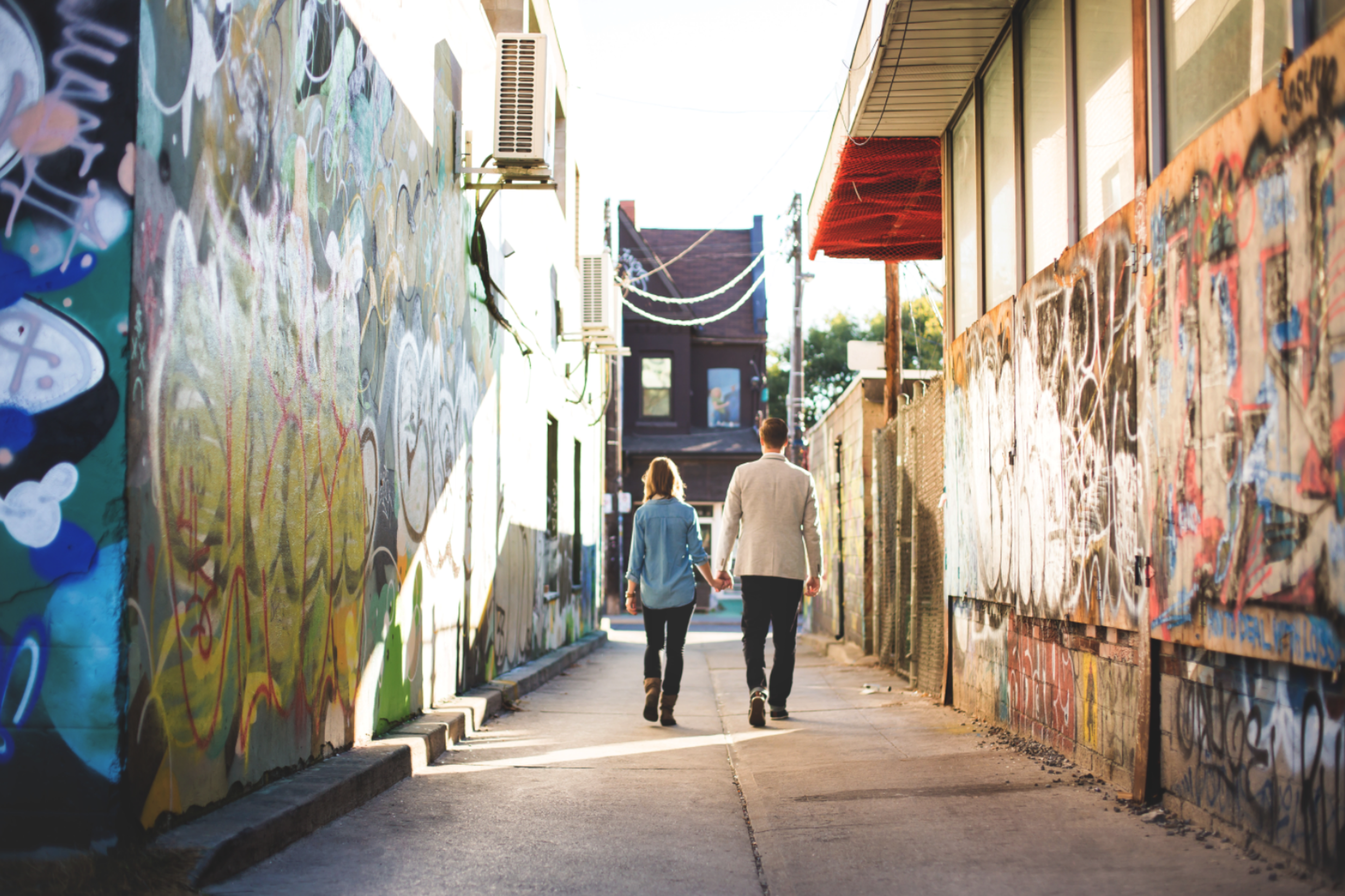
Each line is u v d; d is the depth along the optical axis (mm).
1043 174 5703
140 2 3262
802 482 7281
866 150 8133
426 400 6598
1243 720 3381
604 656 14289
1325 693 2889
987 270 6844
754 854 3914
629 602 7434
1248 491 3275
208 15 3672
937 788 4695
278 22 4258
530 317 10664
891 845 3803
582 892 3395
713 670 11297
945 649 7574
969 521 6992
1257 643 3221
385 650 5785
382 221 5672
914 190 8875
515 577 9789
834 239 10117
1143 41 4242
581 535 15391
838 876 3465
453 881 3477
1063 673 5184
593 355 16844
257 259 4074
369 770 4727
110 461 3182
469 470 7812
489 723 7254
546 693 9203
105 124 3234
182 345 3508
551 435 12867
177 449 3479
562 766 5652
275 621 4289
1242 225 3311
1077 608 4891
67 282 3213
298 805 3924
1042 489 5438
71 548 3180
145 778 3307
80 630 3170
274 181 4234
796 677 10289
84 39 3252
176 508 3477
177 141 3473
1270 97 3135
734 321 31984
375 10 5539
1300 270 2965
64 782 3168
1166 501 3902
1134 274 4234
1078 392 4902
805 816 4324
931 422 8445
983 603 6746
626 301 26422
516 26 9789
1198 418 3635
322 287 4785
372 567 5539
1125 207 4332
